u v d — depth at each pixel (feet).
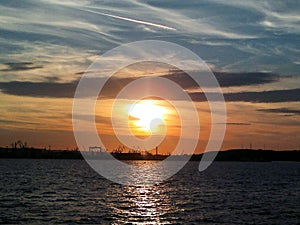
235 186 297.33
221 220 148.77
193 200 206.28
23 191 239.30
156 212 164.76
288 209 177.27
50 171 495.41
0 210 163.32
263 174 490.90
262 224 143.13
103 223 141.18
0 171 470.39
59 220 144.56
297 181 359.25
